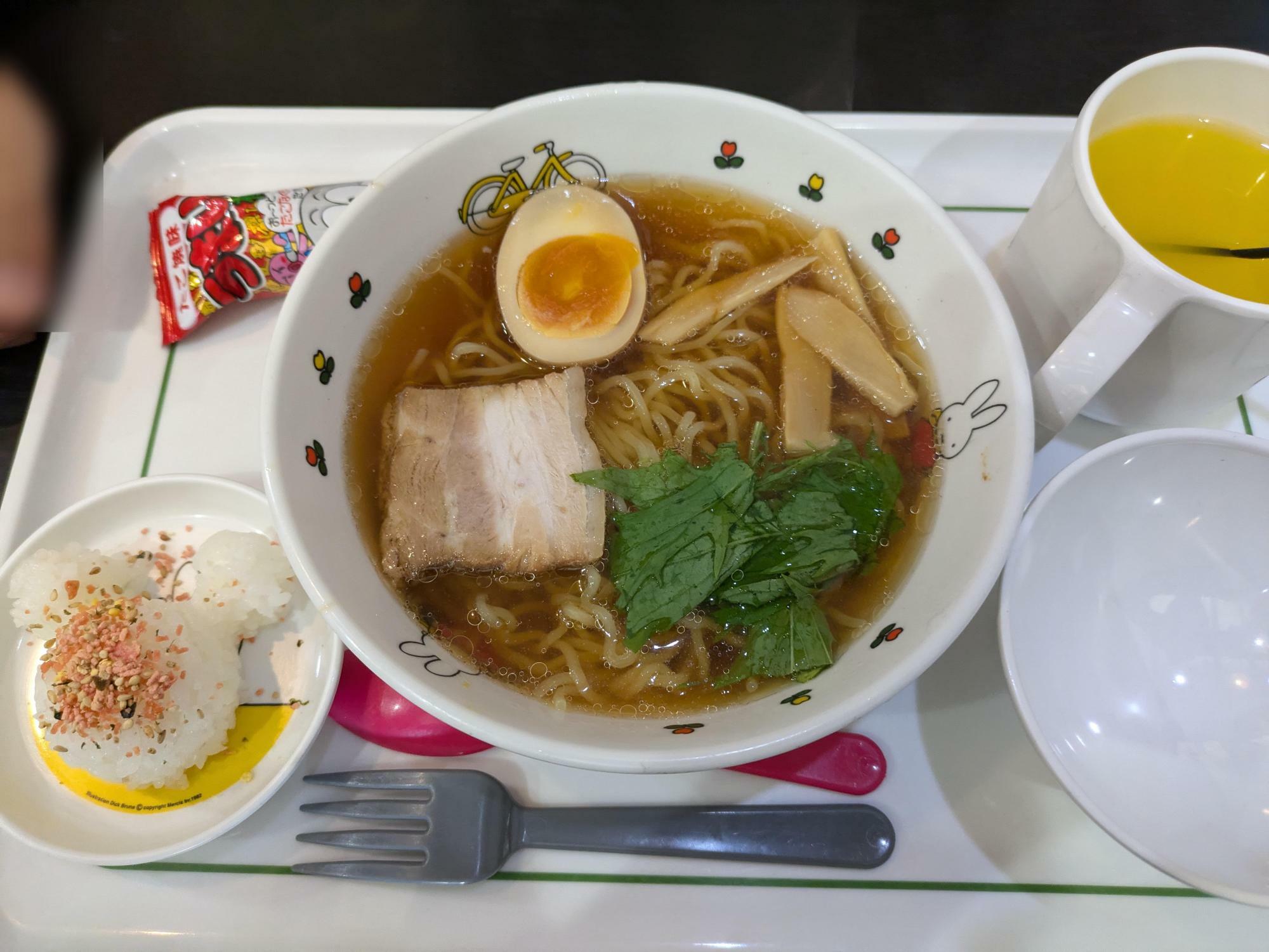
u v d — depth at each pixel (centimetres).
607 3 37
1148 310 21
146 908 22
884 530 23
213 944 22
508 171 25
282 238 28
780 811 22
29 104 30
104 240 29
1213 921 22
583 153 26
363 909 22
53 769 23
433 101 35
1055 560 24
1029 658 23
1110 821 20
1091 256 23
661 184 27
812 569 22
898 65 36
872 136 31
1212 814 22
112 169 30
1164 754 23
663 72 36
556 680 23
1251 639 24
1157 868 20
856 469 24
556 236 27
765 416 26
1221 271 25
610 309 26
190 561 26
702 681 22
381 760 23
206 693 23
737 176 27
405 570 23
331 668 23
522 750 18
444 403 25
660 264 28
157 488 26
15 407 31
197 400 28
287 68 36
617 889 22
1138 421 27
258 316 29
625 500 24
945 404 24
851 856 22
